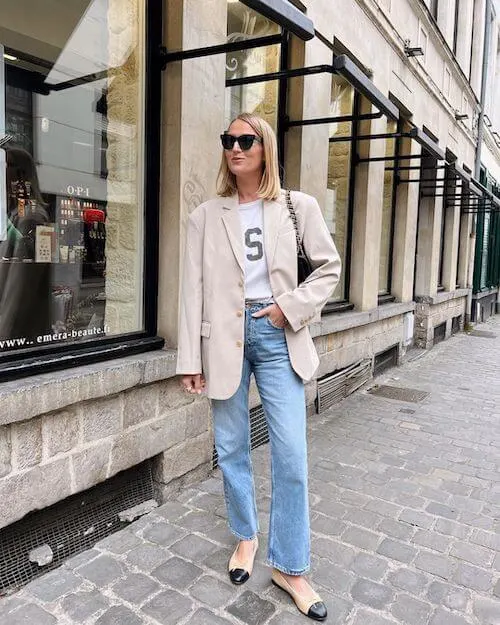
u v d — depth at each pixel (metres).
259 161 2.03
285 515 2.12
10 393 2.05
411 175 7.44
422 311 8.94
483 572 2.46
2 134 2.40
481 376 6.82
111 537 2.63
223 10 3.26
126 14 2.92
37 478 2.27
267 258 2.02
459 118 9.91
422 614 2.15
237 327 2.05
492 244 15.39
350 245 5.91
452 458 3.90
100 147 2.90
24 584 2.26
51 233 2.64
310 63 4.29
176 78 2.91
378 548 2.64
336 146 5.43
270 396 2.10
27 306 2.52
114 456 2.64
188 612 2.11
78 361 2.51
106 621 2.04
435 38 8.01
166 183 3.01
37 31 2.56
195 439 3.21
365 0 5.17
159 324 3.10
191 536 2.65
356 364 5.77
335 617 2.12
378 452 3.97
